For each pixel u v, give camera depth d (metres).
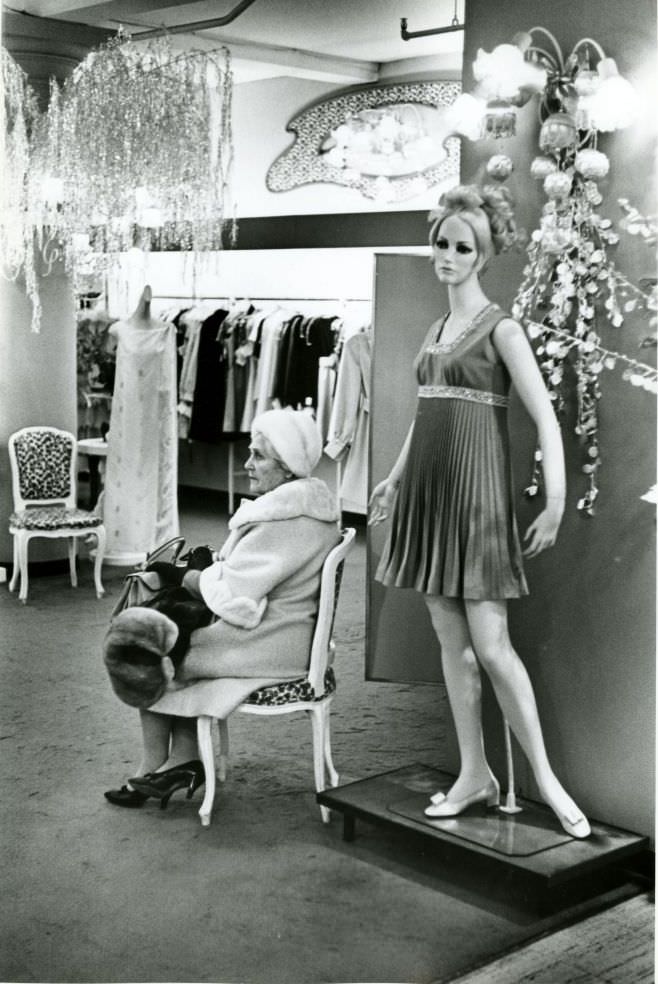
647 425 2.99
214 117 6.86
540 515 2.94
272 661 3.43
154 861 3.21
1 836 3.35
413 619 3.90
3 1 6.10
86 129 6.26
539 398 2.95
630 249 2.98
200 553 3.74
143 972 2.64
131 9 5.96
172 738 3.69
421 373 3.13
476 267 3.03
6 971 2.63
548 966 2.71
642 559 3.04
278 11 6.27
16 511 6.29
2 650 5.22
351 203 7.95
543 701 3.27
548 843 3.01
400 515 3.14
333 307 8.38
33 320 6.33
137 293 8.86
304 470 3.51
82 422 8.47
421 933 2.86
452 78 7.32
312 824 3.48
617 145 2.98
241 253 8.87
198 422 8.59
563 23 3.06
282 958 2.72
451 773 3.53
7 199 6.16
